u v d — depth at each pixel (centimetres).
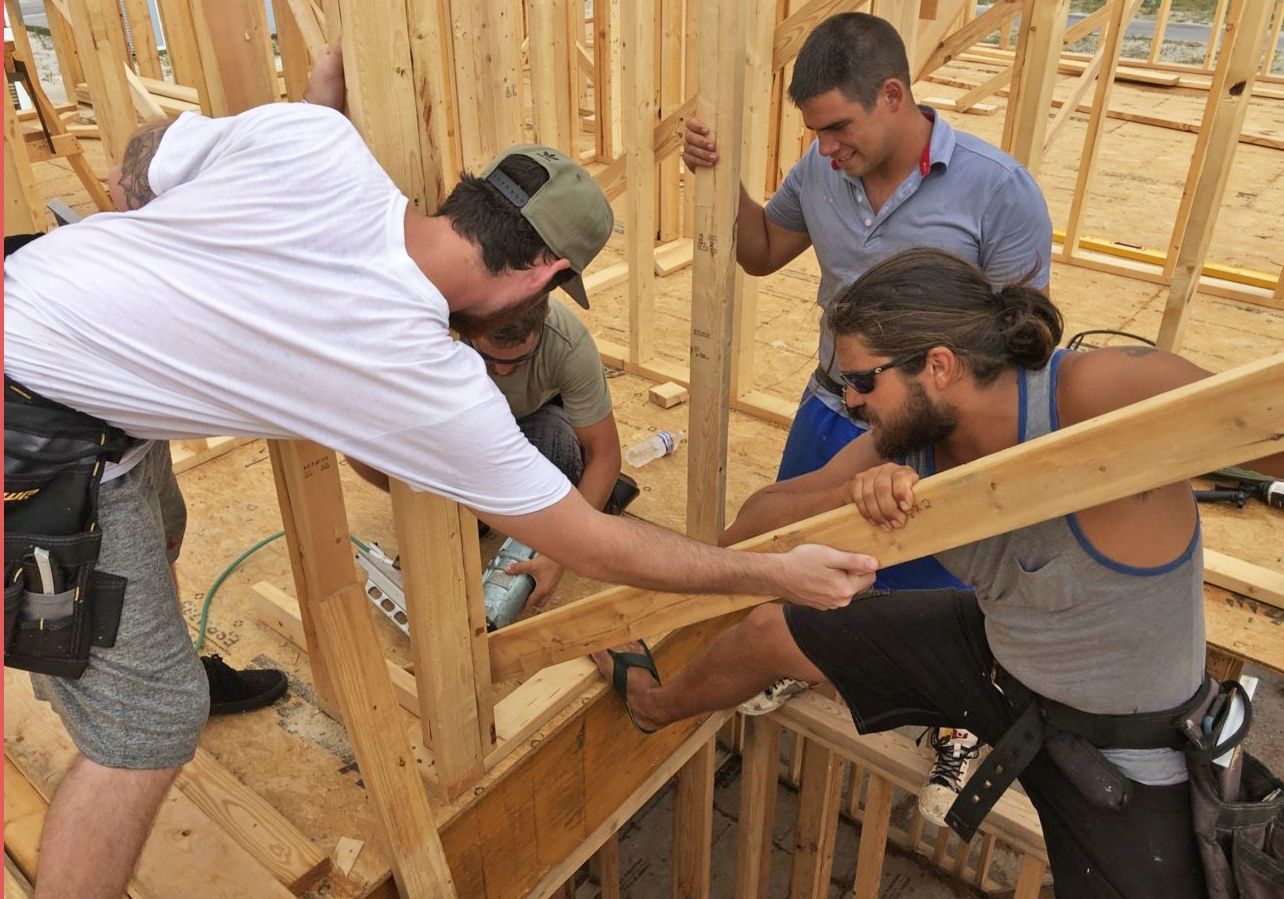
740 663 221
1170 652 158
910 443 149
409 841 190
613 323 431
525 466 134
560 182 141
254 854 197
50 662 143
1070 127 709
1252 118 705
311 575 164
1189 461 118
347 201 125
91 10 240
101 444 133
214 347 123
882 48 203
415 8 138
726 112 187
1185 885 168
